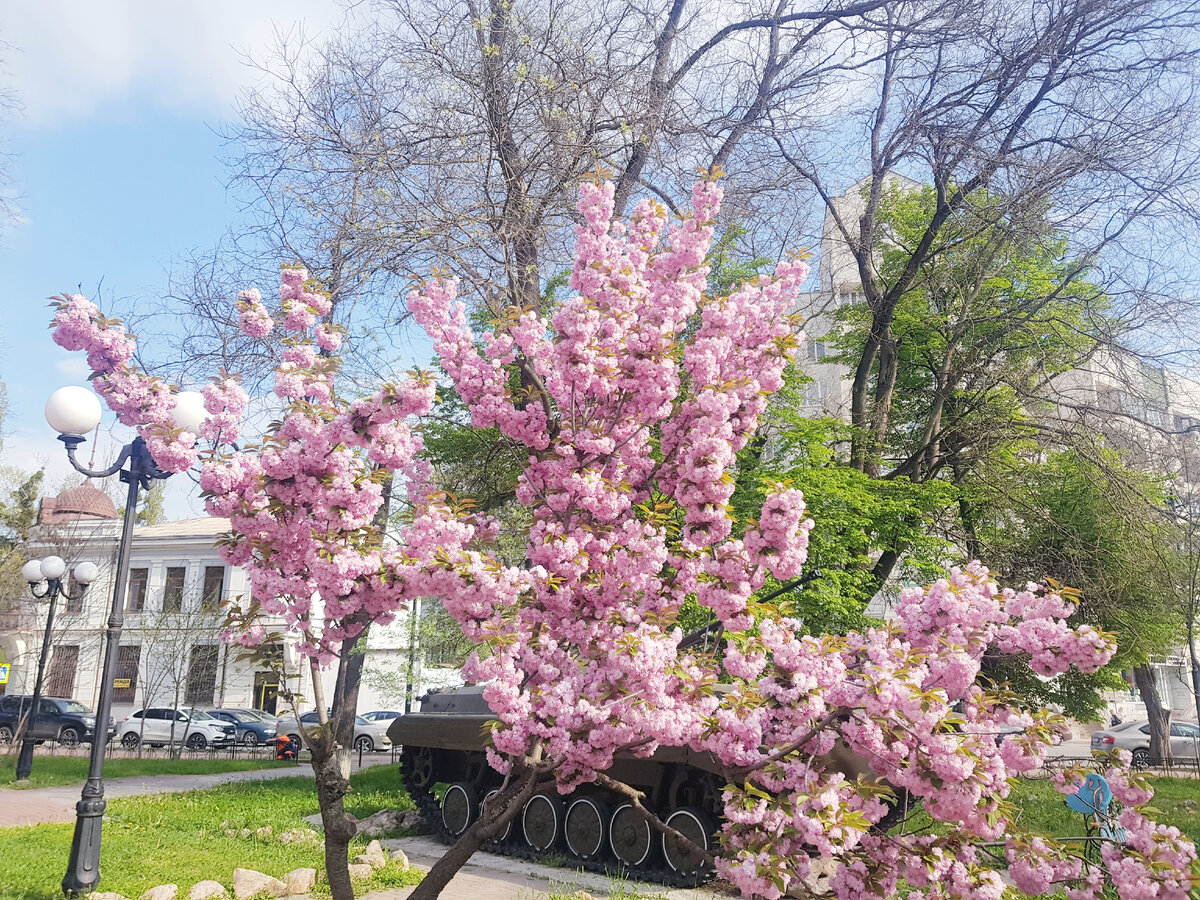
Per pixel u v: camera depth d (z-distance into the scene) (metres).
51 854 8.24
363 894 7.32
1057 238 14.73
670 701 4.43
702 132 11.90
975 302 16.27
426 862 9.32
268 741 26.02
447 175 10.05
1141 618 15.59
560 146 10.08
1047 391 15.11
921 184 18.02
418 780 11.97
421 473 5.79
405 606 5.11
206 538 32.00
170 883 7.23
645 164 11.85
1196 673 21.03
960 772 3.73
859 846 4.20
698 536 4.78
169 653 29.80
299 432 4.69
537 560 5.35
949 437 15.61
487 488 12.17
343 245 10.05
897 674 4.05
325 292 5.79
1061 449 15.68
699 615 9.16
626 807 9.11
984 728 4.36
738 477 12.23
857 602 12.45
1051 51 12.93
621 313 5.79
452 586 4.47
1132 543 14.41
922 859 4.01
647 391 5.74
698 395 5.49
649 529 5.28
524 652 5.00
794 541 4.43
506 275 9.89
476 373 5.98
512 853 10.02
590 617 5.23
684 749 8.23
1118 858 3.94
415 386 4.66
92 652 32.41
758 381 5.71
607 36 11.30
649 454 6.49
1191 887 3.69
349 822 4.77
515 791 4.96
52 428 6.98
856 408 15.51
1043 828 10.63
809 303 16.33
